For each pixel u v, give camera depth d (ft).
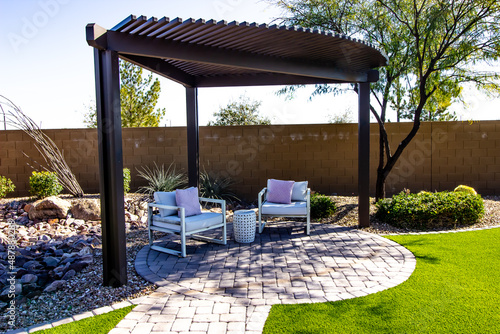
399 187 27.48
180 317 9.03
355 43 13.82
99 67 10.94
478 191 27.55
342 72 17.61
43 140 26.03
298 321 8.64
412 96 24.31
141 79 44.45
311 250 14.75
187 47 13.33
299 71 16.39
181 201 15.76
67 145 27.30
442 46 20.92
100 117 10.96
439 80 22.15
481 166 27.40
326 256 13.89
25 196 27.63
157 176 27.37
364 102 18.21
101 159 11.02
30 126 25.20
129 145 27.55
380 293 10.17
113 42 11.05
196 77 20.92
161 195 15.89
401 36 21.68
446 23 19.93
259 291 10.65
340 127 26.96
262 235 17.39
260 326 8.46
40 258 14.33
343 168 27.07
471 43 20.59
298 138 27.20
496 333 7.86
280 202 18.90
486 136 27.22
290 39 13.26
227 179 27.25
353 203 23.53
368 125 18.21
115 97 11.05
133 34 11.64
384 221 19.21
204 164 27.48
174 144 27.43
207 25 11.27
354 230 17.93
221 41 13.41
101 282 11.55
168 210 15.64
